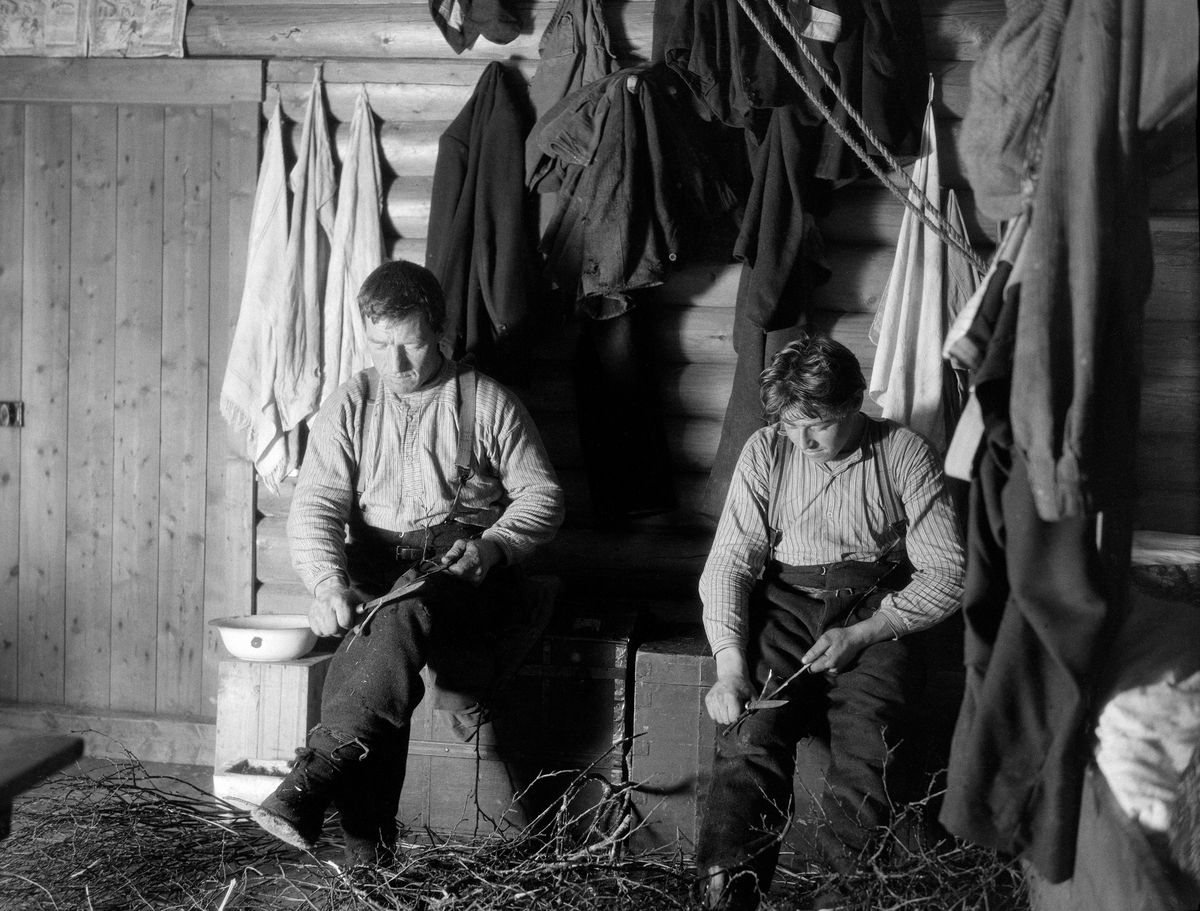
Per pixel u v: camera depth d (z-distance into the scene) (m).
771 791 2.49
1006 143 1.85
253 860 2.85
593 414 3.48
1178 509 3.36
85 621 3.93
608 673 3.01
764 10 3.18
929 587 2.62
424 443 2.99
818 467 2.75
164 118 3.80
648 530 3.62
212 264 3.80
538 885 2.53
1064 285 1.68
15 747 1.61
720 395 3.57
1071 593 1.75
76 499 3.91
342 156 3.71
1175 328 3.35
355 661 2.64
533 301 3.45
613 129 3.30
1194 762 1.88
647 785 2.93
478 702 2.93
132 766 3.22
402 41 3.65
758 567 2.79
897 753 2.52
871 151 3.27
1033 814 1.83
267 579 3.82
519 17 3.59
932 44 3.42
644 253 3.30
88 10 3.80
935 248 3.30
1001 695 1.83
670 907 2.44
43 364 3.90
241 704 3.29
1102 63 1.66
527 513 2.97
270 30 3.70
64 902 2.59
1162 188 3.07
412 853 2.79
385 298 2.89
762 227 3.26
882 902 2.22
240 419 3.65
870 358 3.52
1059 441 1.68
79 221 3.86
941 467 2.75
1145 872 1.79
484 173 3.46
